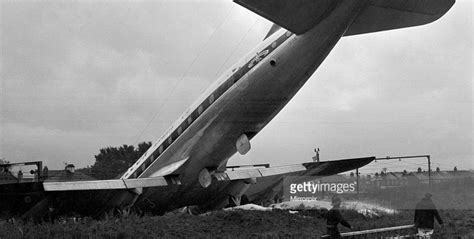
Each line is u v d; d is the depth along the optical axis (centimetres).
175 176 2483
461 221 2091
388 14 1916
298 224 1884
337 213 1574
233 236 1708
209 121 2386
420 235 1762
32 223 1922
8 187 2027
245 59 2289
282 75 2155
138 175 2811
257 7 1688
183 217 2061
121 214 2330
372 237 1711
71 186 2142
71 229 1783
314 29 1958
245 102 2277
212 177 2514
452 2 1844
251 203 2750
